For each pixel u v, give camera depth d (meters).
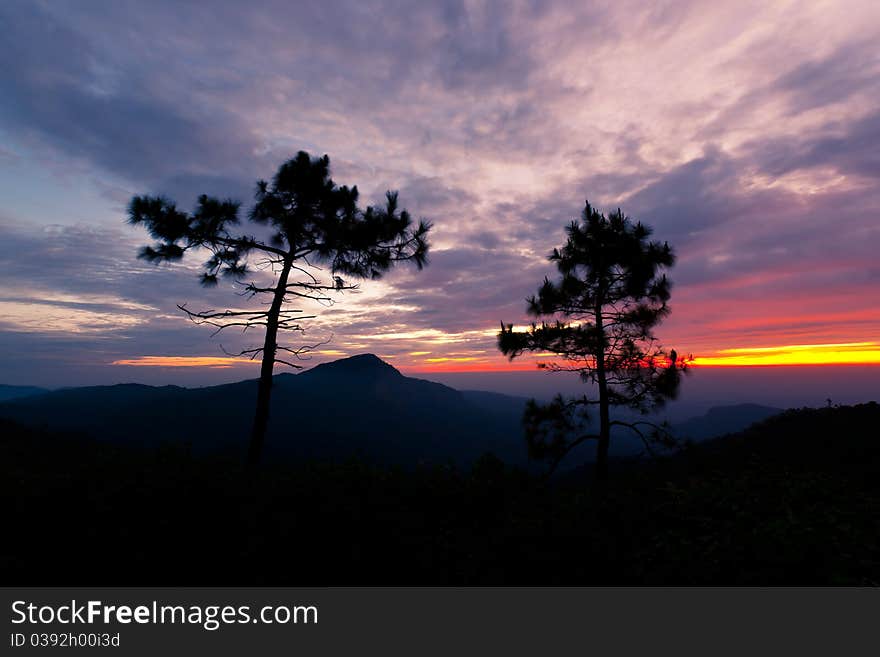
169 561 5.68
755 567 5.47
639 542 6.48
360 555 6.00
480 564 5.97
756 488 8.63
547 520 7.07
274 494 7.63
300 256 12.82
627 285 12.59
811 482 8.54
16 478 7.96
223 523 6.56
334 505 7.27
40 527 6.22
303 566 5.79
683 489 8.73
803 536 5.94
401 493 8.42
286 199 12.47
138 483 7.68
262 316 12.34
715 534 6.42
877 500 7.34
